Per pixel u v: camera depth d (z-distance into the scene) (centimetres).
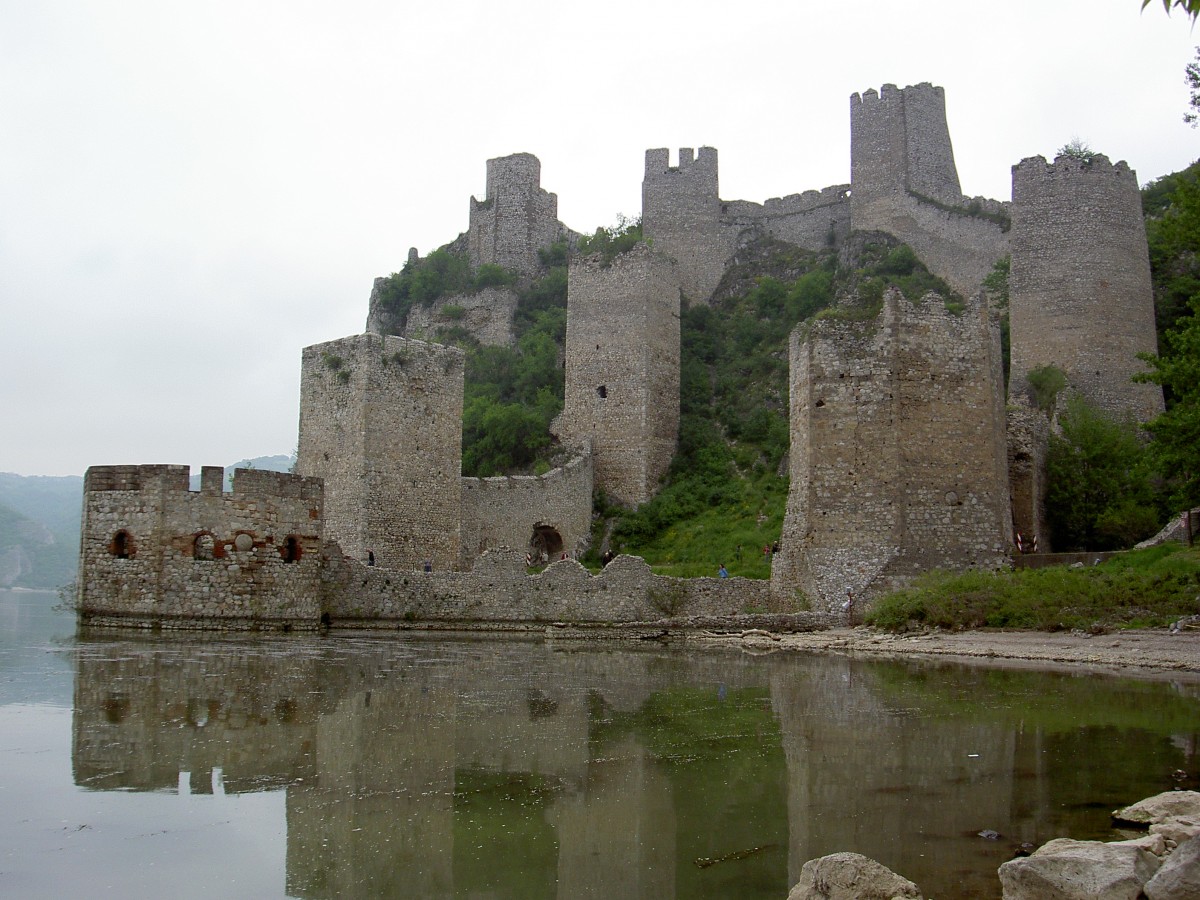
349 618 3198
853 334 3262
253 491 2938
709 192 6731
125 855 777
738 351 6028
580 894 719
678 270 6062
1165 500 3769
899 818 903
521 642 2962
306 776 1026
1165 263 4791
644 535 5022
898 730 1328
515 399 6153
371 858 784
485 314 6956
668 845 829
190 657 2111
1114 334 4384
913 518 3133
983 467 3194
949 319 3253
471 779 1034
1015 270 4603
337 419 4028
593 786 1014
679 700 1631
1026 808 931
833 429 3241
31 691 1525
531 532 4866
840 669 2150
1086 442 3878
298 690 1634
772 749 1199
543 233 7569
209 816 879
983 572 2944
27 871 738
